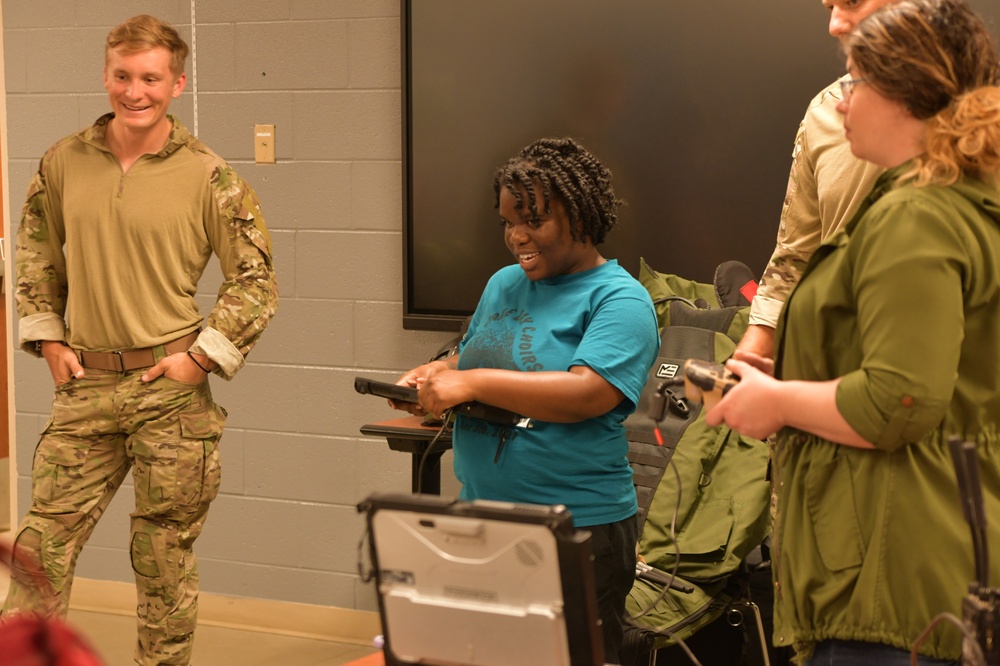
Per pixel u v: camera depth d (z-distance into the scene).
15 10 3.66
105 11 3.57
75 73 3.63
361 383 1.98
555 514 1.08
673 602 2.38
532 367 1.80
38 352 2.63
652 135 3.06
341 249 3.43
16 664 0.89
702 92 3.00
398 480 3.45
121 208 2.51
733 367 1.36
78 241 2.54
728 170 3.00
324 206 3.43
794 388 1.29
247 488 3.60
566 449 1.78
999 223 1.28
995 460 1.30
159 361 2.53
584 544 1.08
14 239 3.77
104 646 3.39
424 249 3.31
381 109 3.34
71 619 3.66
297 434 3.53
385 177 3.36
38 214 2.63
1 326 4.06
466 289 3.29
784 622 1.40
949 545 1.26
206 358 2.54
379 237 3.39
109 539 3.75
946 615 1.13
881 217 1.25
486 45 3.17
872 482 1.29
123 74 2.46
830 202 1.90
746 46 2.95
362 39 3.33
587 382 1.71
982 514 1.07
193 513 2.59
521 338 1.83
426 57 3.23
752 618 2.56
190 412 2.55
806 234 2.01
